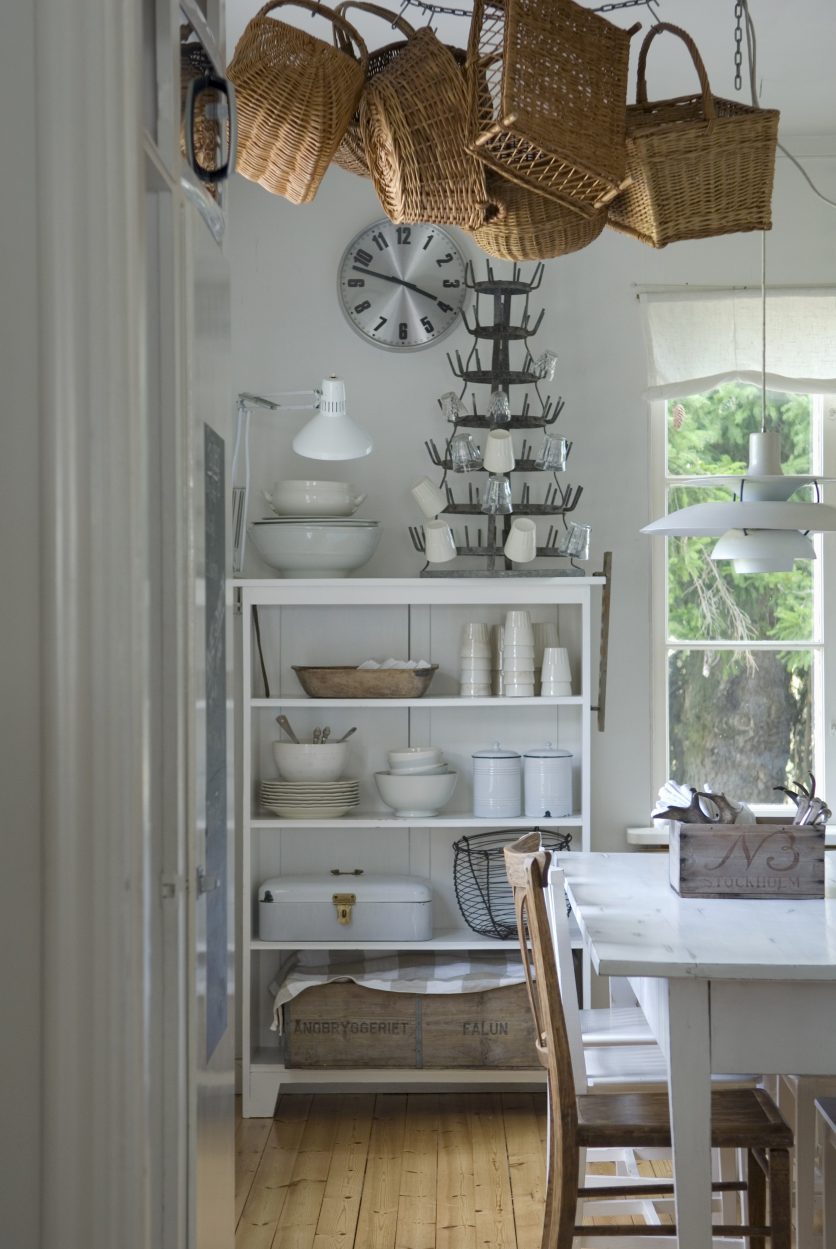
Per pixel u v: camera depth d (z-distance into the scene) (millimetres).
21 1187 1403
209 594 1930
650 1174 3590
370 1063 3992
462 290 4395
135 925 1395
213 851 1960
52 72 1380
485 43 2668
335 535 4098
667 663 4461
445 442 4414
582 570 4164
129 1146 1389
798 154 4375
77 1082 1383
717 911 2830
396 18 2658
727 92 4004
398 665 4160
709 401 4465
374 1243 3105
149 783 1429
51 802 1385
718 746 4461
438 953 4305
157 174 1608
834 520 2793
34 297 1396
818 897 2988
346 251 4398
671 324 4363
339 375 4418
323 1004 4000
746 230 2756
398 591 4090
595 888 3127
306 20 3590
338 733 4406
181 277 1696
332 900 4062
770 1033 2354
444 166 2584
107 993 1382
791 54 3721
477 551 4273
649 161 2654
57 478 1380
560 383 4410
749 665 4465
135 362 1396
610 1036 3076
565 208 2760
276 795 4137
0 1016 1407
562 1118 2471
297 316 4414
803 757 4461
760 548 3037
